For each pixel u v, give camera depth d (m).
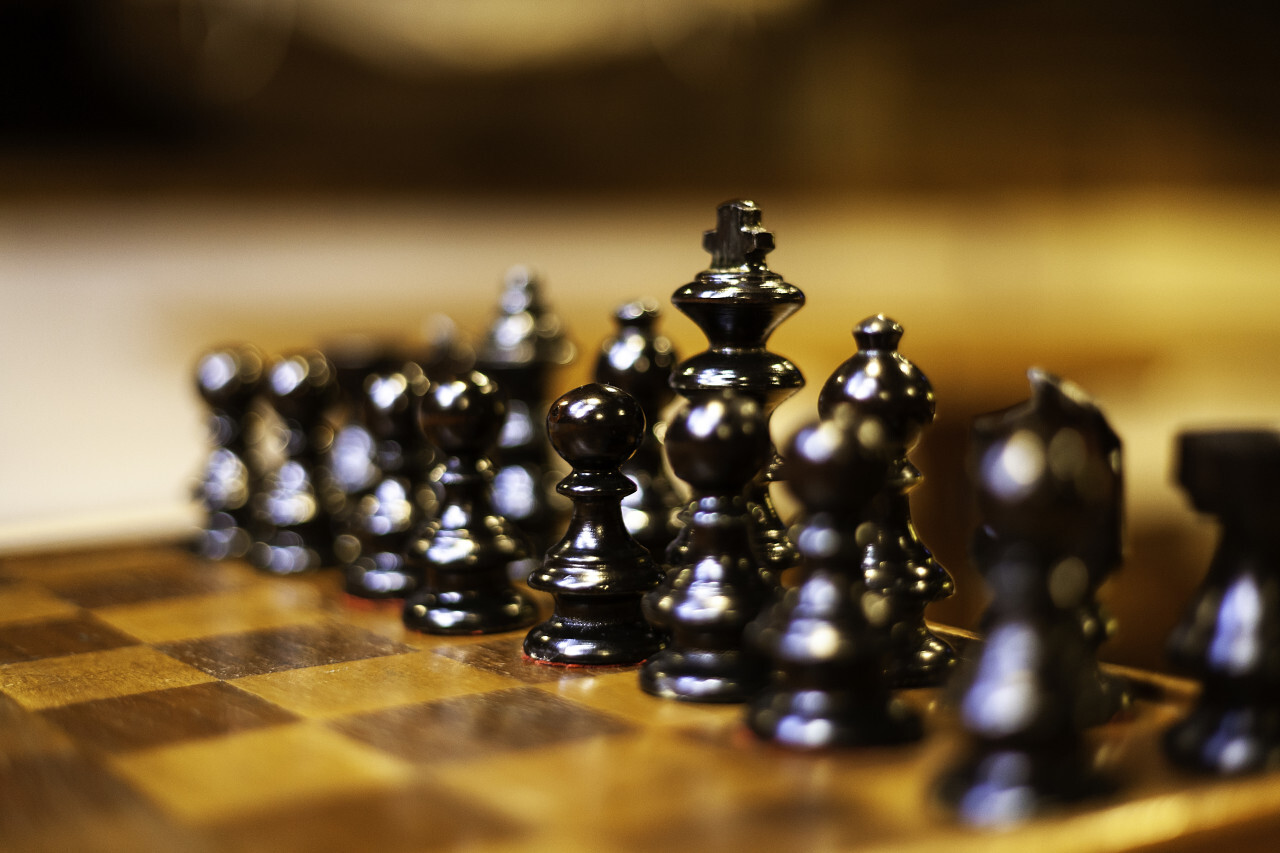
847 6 2.08
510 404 0.51
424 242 1.93
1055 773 0.33
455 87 1.90
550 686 0.39
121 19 1.67
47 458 1.16
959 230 2.20
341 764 0.35
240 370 0.53
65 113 1.67
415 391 0.48
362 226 1.89
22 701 0.39
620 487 0.41
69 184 1.69
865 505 0.36
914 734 0.36
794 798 0.34
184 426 1.32
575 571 0.41
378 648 0.42
